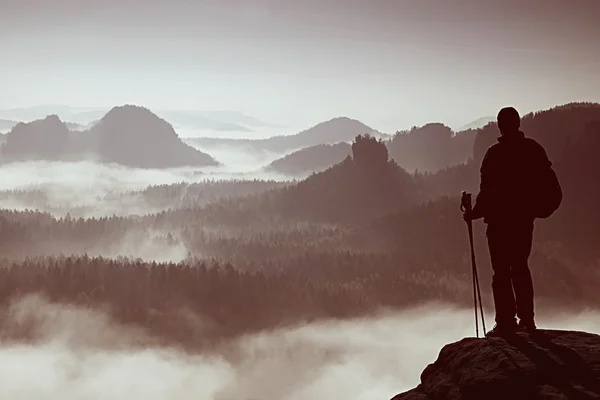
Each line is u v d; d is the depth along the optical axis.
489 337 13.09
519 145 13.38
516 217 13.30
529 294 13.36
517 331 13.15
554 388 10.33
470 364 12.09
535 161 13.28
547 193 13.16
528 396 10.55
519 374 11.04
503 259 13.52
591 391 9.95
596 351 11.46
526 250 13.42
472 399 11.23
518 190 13.25
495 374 11.30
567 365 11.02
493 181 13.41
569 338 12.44
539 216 13.40
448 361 13.23
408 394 13.08
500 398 10.87
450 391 11.95
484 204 13.56
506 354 11.88
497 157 13.45
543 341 12.27
